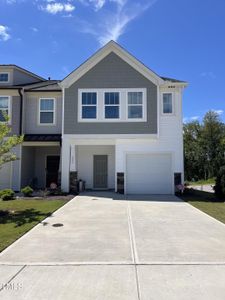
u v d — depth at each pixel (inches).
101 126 722.8
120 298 180.2
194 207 520.1
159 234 330.6
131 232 339.6
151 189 717.3
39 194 670.5
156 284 199.2
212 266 231.8
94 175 816.3
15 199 614.2
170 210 487.5
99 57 732.0
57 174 856.9
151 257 252.4
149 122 719.1
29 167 826.8
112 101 727.7
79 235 325.7
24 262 241.3
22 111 784.3
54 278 209.6
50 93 796.0
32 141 743.7
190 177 1979.6
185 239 309.9
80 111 726.5
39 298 180.9
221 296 183.2
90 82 730.8
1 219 408.8
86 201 585.0
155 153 719.1
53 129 797.9
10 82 862.5
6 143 502.6
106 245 287.9
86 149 821.9
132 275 214.1
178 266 231.6
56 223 385.4
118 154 721.6
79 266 232.1
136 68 728.3
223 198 620.1
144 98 722.2
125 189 715.4
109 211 474.0
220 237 318.3
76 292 188.2
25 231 341.7
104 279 207.3
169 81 724.0
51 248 278.8
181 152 717.9
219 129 2075.5
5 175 764.6
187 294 185.5
